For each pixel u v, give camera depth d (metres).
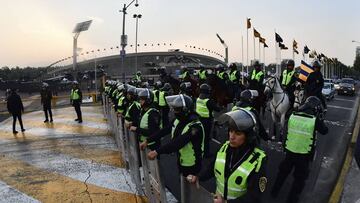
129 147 7.86
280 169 6.88
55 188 7.83
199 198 3.55
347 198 6.89
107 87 20.38
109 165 9.48
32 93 41.16
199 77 16.70
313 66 11.14
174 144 4.91
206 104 9.24
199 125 5.07
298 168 6.64
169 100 5.15
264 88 11.90
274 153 10.23
